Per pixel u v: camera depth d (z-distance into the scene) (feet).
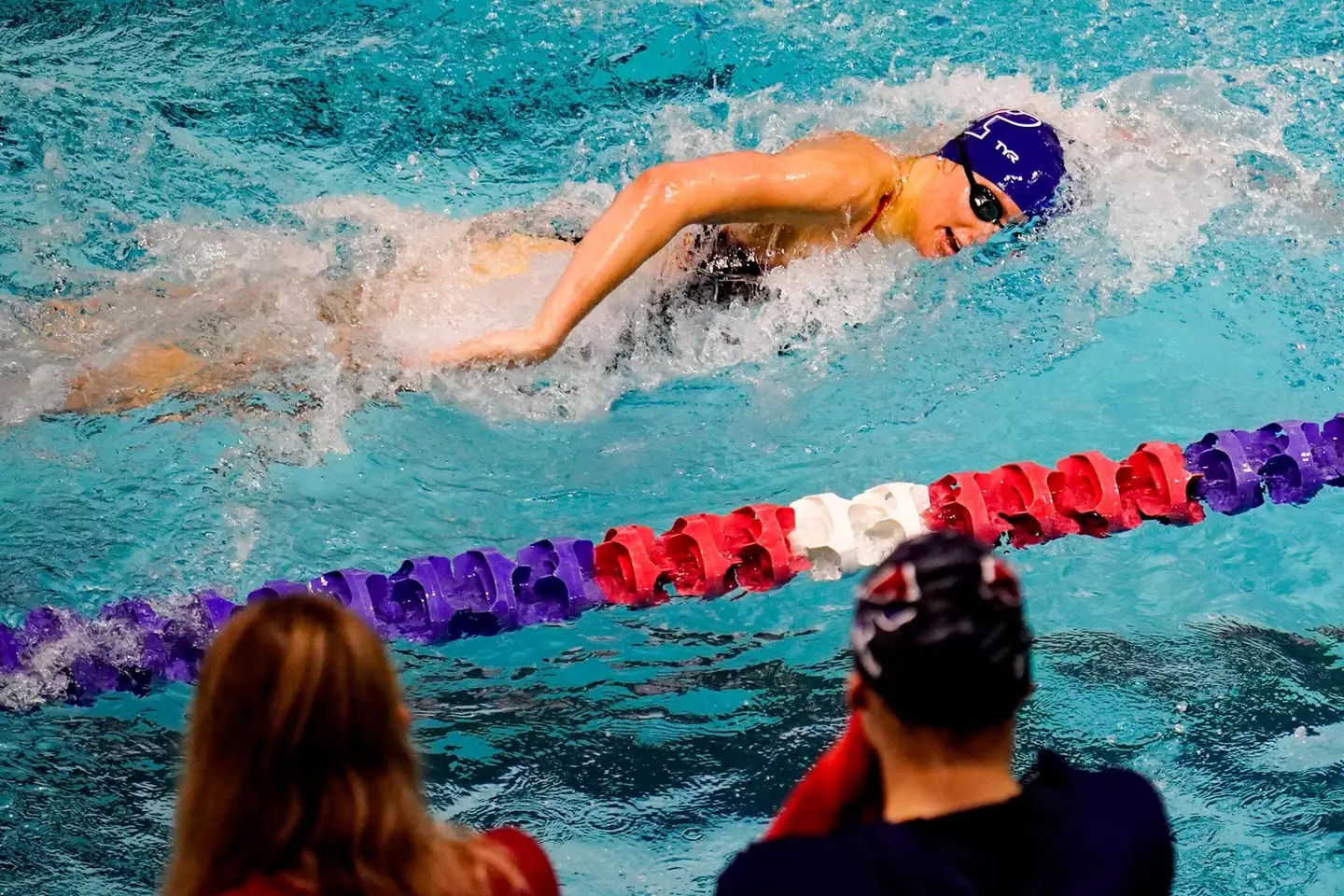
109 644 34.14
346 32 70.74
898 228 48.21
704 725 34.12
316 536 39.88
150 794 31.68
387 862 18.19
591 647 36.70
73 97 64.13
